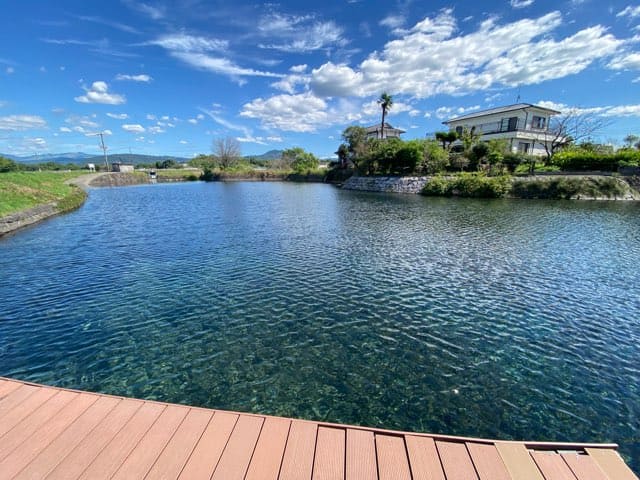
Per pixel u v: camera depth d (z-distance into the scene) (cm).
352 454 379
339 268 1225
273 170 8019
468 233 1805
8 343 727
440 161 4122
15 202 2216
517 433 496
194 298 962
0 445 385
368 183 4584
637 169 3275
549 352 702
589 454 386
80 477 343
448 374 631
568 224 2023
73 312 876
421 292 1005
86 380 607
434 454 382
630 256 1366
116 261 1323
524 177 3419
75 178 5625
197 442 394
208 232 1881
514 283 1079
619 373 634
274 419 437
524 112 4544
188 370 638
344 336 760
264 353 695
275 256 1385
